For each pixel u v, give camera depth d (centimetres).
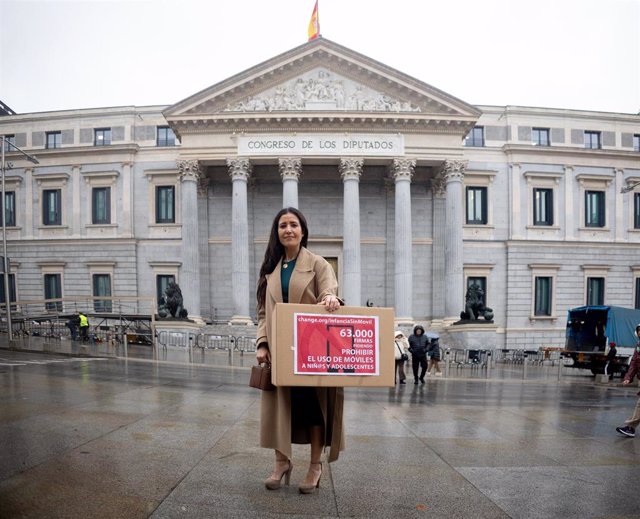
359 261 3459
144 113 4094
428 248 3950
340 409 396
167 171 3972
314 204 3972
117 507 332
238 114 3459
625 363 2356
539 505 378
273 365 358
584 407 1047
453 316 3469
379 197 3991
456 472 464
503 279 4025
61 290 4044
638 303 4156
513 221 4012
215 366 1827
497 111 4091
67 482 377
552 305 4031
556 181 4088
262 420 388
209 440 546
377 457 513
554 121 4131
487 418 818
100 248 4025
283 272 403
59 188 4122
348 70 3572
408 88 3506
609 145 4191
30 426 562
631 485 442
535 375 2288
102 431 559
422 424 733
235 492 377
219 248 3941
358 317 372
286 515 335
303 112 3438
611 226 4156
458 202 3531
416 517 343
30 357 1689
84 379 1085
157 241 3994
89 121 4106
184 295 3469
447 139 3553
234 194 3497
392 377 374
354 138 3509
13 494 344
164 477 404
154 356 2145
